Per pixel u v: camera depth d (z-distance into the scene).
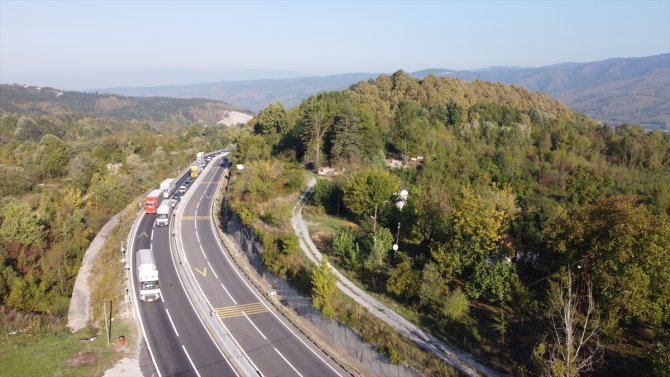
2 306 49.28
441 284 38.53
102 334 38.81
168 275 51.72
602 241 33.72
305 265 46.81
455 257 41.25
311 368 34.78
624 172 92.06
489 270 37.91
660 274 31.58
